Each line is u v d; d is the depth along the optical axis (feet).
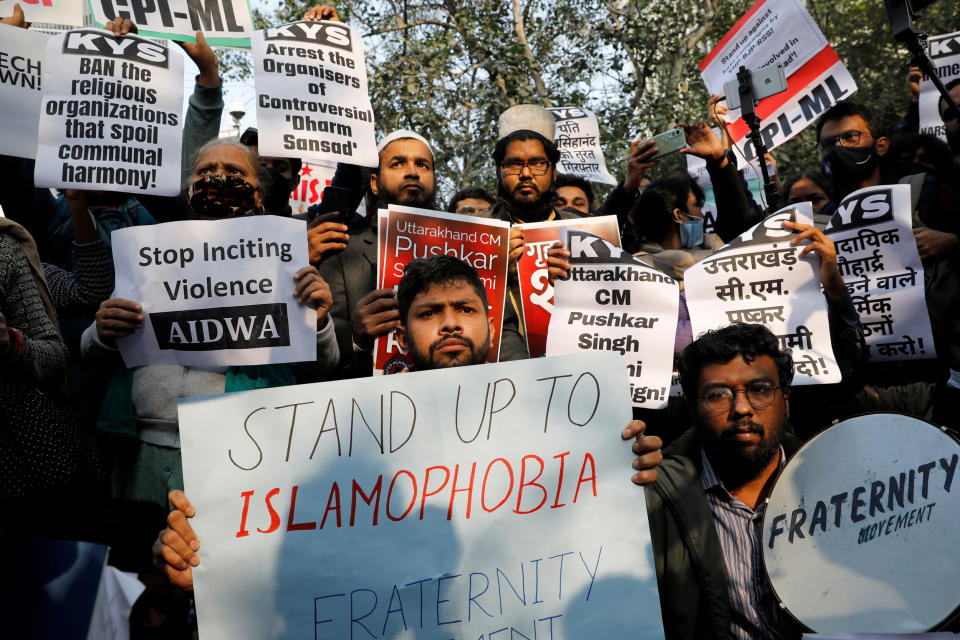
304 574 8.09
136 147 12.03
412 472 8.39
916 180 16.02
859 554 8.55
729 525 9.55
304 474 8.29
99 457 11.64
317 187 21.20
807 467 9.00
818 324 12.15
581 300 12.71
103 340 11.28
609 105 39.73
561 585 8.28
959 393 12.96
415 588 8.14
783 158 37.19
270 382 11.80
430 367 10.08
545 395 8.65
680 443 10.28
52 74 11.96
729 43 19.86
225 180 12.25
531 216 15.58
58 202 14.03
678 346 13.60
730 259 12.51
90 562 7.54
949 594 8.05
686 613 9.08
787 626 9.08
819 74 18.72
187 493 8.17
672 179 17.06
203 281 11.32
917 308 12.94
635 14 40.50
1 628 7.27
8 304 8.78
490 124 36.86
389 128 37.60
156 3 13.78
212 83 14.32
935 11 40.57
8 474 8.30
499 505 8.39
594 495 8.49
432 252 13.04
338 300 13.64
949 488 8.30
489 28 37.58
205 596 8.00
